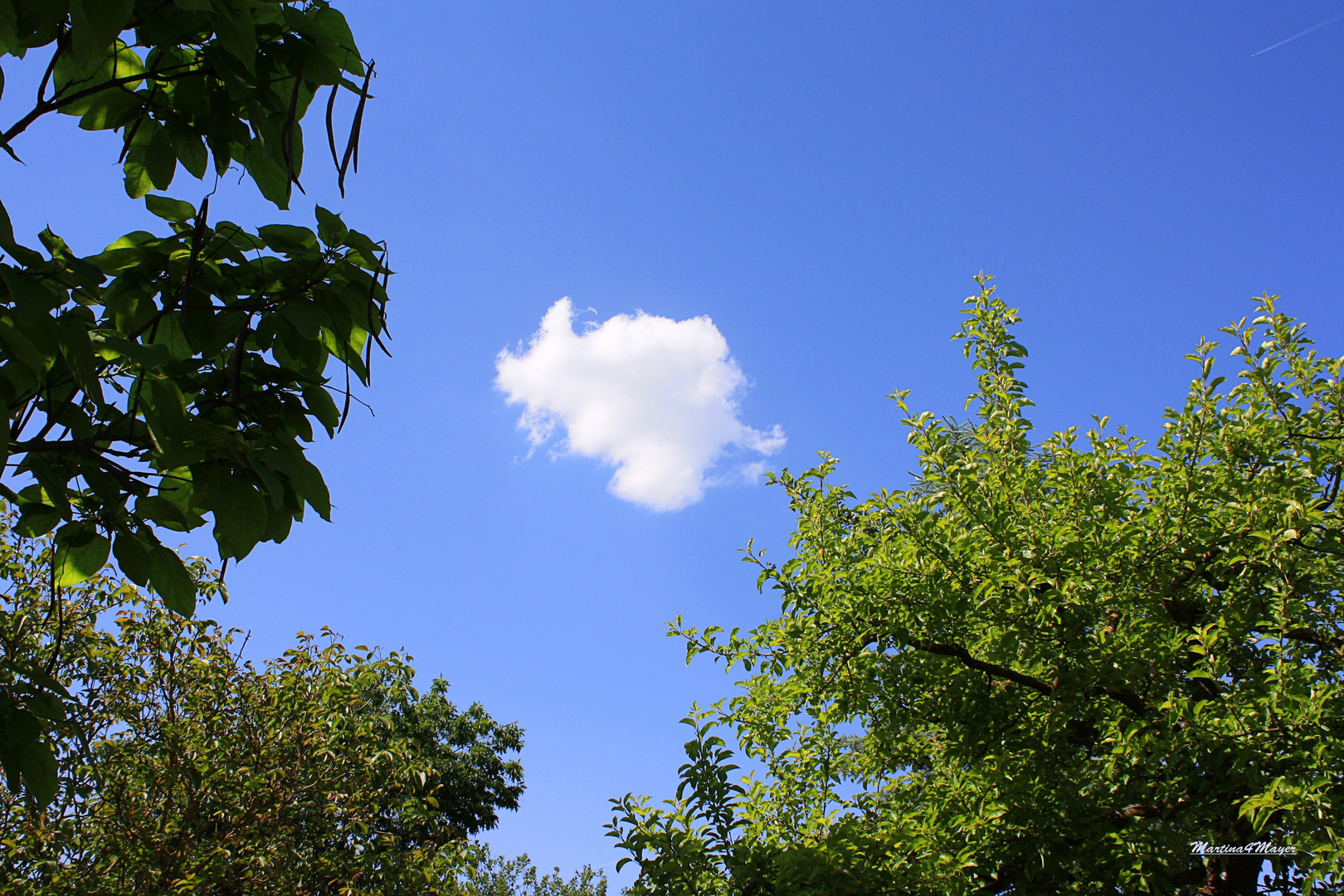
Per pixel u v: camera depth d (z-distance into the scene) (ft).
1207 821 19.47
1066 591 19.34
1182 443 20.62
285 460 7.71
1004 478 22.38
